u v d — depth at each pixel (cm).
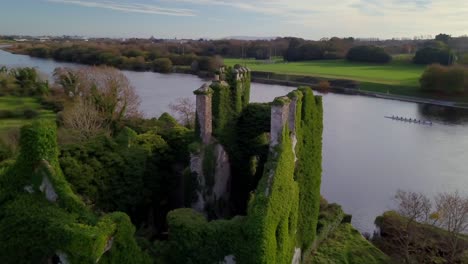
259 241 2500
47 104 9362
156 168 3562
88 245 1988
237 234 2544
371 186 6800
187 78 17912
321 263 3722
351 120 11931
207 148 3250
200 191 3238
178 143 3838
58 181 2223
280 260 2853
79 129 6272
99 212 2908
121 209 3200
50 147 2266
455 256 4153
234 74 3488
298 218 3472
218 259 2586
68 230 2017
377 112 13125
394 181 7031
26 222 2138
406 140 9794
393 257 4175
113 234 2145
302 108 3353
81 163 3086
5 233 2175
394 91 16300
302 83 18275
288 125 2989
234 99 3509
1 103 9306
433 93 15888
